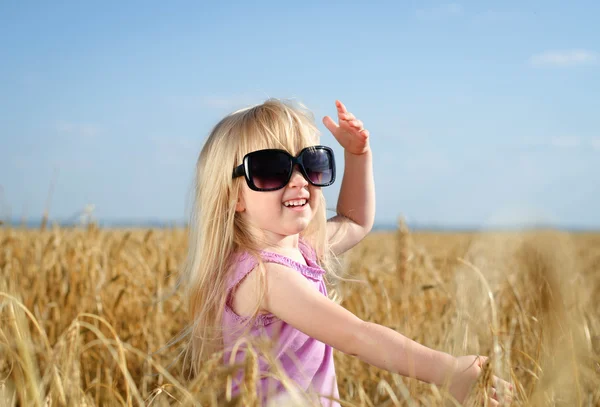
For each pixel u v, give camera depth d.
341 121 2.40
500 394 1.47
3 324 2.00
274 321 1.89
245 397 1.12
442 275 3.84
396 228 3.44
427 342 2.89
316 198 2.02
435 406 1.45
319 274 2.06
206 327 2.01
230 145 2.02
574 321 1.24
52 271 3.62
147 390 2.54
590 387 1.50
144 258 4.32
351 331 1.70
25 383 1.59
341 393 2.76
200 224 2.08
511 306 2.65
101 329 3.17
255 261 1.89
